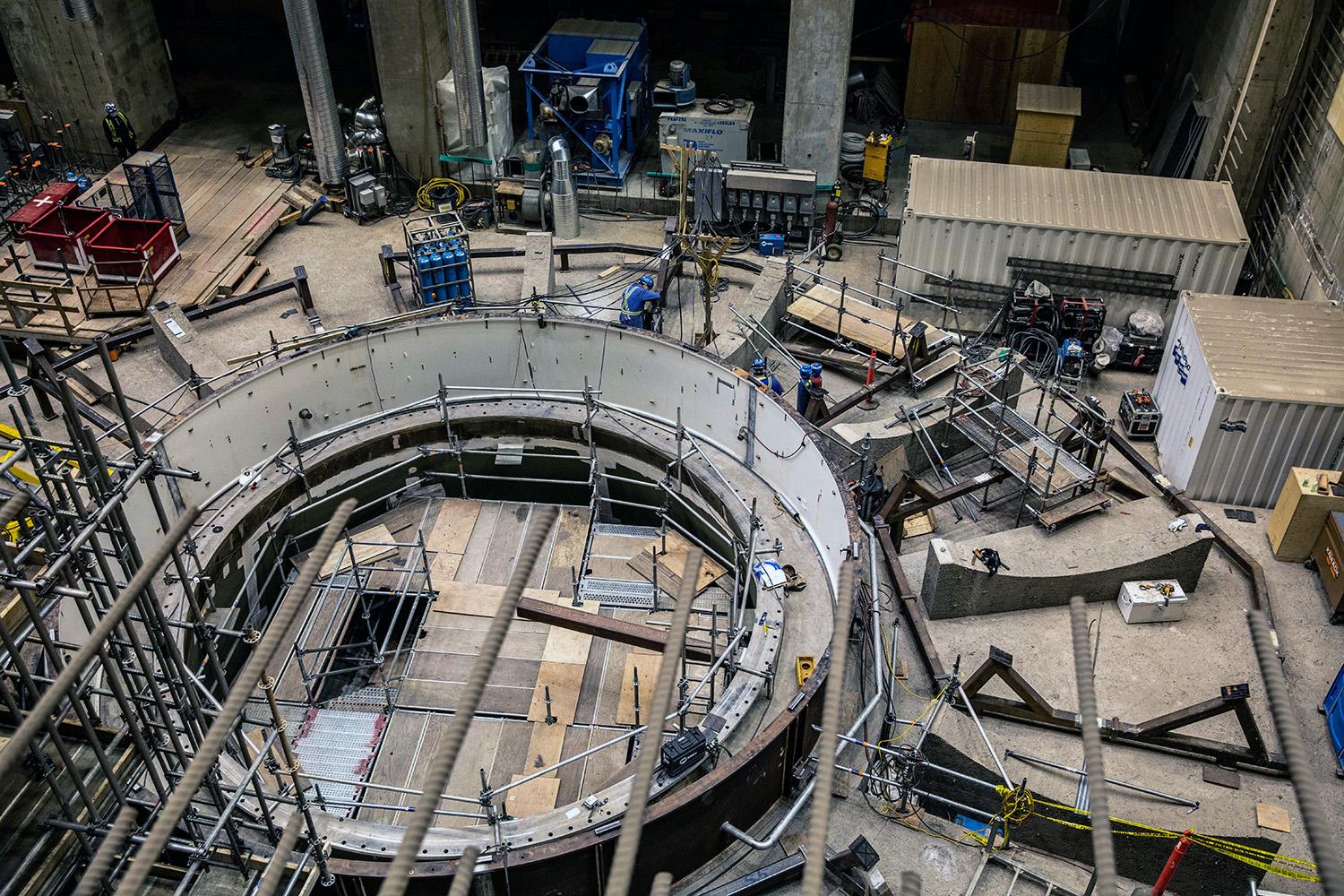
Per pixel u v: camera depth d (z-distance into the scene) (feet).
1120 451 77.20
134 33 118.52
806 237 109.40
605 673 70.03
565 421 82.12
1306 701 60.39
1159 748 58.03
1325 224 81.82
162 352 91.04
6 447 41.19
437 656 71.36
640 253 102.12
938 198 93.20
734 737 59.31
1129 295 92.17
